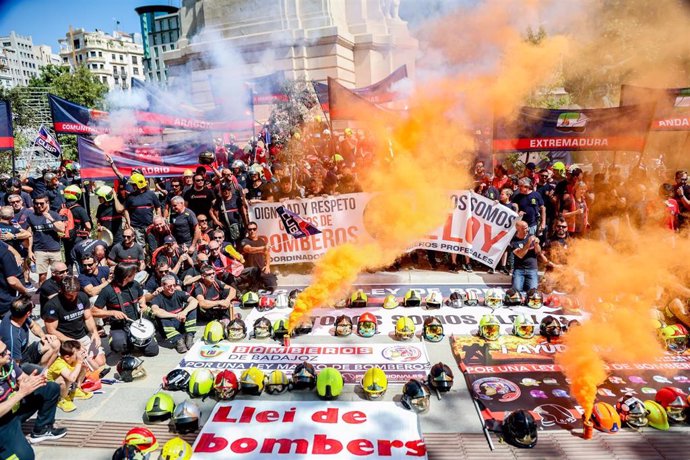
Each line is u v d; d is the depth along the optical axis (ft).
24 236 26.78
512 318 23.72
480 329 21.59
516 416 14.70
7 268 20.62
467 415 16.19
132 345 20.77
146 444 14.30
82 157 31.45
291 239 30.09
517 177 36.60
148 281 24.35
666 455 14.16
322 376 16.96
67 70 121.90
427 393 16.34
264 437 14.87
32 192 37.37
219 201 31.68
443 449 14.52
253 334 22.31
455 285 28.50
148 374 19.45
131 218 30.25
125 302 21.56
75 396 17.54
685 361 19.12
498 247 29.14
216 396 17.35
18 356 16.56
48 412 15.33
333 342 21.52
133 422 16.26
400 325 21.58
